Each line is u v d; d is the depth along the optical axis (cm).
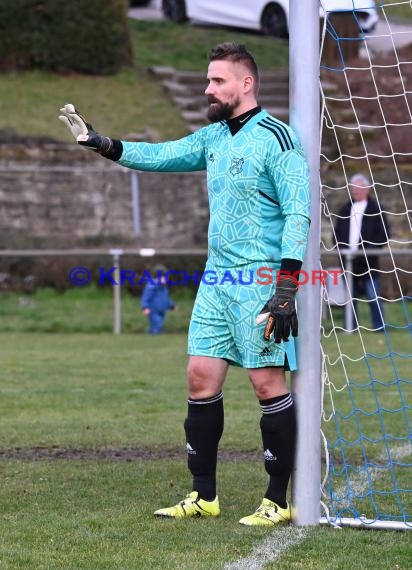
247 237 1525
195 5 8650
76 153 6197
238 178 1520
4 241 5481
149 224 5938
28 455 2069
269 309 1469
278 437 1548
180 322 4788
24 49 7500
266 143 1513
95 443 2188
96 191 5922
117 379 3153
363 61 6400
